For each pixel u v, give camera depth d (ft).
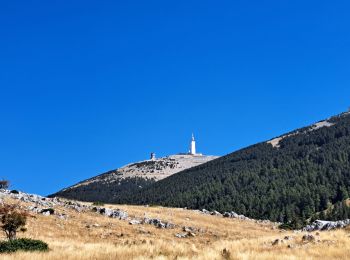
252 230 220.64
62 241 129.08
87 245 111.96
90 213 198.90
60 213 180.96
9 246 96.73
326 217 433.89
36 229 148.46
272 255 87.35
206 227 209.15
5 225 118.42
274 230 231.71
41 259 77.51
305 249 104.83
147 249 96.58
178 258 80.89
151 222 197.16
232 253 88.22
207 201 556.51
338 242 117.91
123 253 87.25
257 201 515.50
